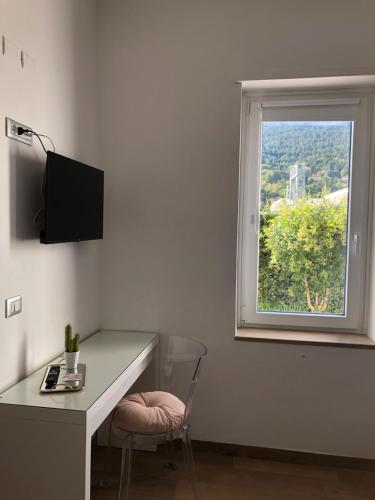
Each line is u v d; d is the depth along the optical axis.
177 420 1.95
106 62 2.57
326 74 2.37
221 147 2.50
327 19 2.36
